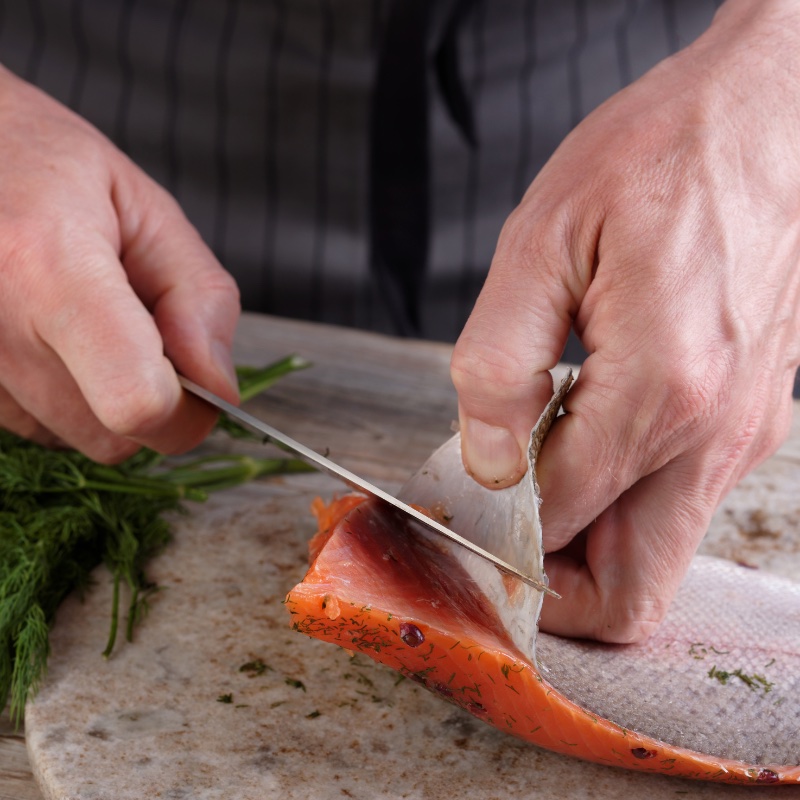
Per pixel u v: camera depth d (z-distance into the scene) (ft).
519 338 1.53
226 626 1.77
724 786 1.59
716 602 1.71
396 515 1.64
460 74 2.38
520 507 1.53
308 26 2.35
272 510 1.97
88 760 1.59
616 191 1.52
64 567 1.83
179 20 2.42
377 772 1.59
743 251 1.52
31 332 1.78
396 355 2.43
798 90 1.58
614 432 1.53
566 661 1.61
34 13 2.46
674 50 2.47
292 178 2.53
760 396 1.57
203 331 1.88
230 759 1.60
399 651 1.52
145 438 1.78
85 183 1.84
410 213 2.56
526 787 1.58
